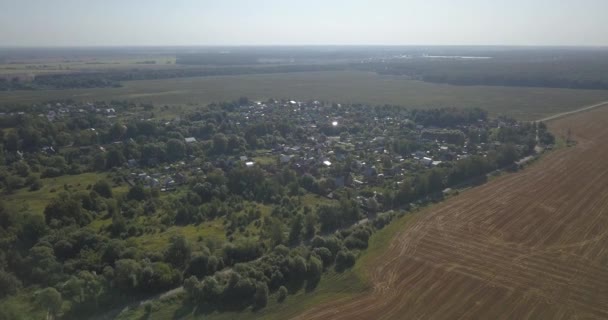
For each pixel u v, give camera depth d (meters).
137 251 100.31
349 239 109.50
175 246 100.06
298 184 148.75
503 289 90.75
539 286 91.81
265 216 126.88
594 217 125.69
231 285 87.81
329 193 146.12
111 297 85.81
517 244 109.94
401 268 98.94
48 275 89.62
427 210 131.62
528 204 135.50
